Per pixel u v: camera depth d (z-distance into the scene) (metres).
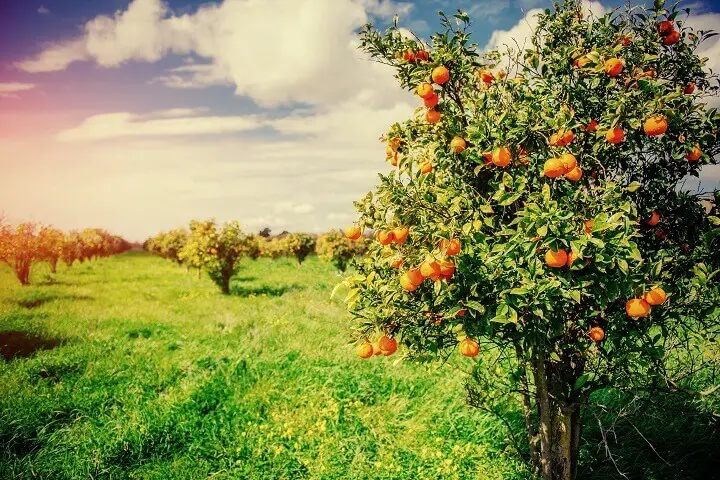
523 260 2.56
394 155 3.47
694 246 2.98
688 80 3.07
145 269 27.12
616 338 2.96
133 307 11.54
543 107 2.92
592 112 3.01
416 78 3.02
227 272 15.15
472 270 2.66
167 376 6.52
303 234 29.83
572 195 2.69
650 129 2.58
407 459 4.74
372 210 3.09
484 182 3.17
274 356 7.28
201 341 8.27
